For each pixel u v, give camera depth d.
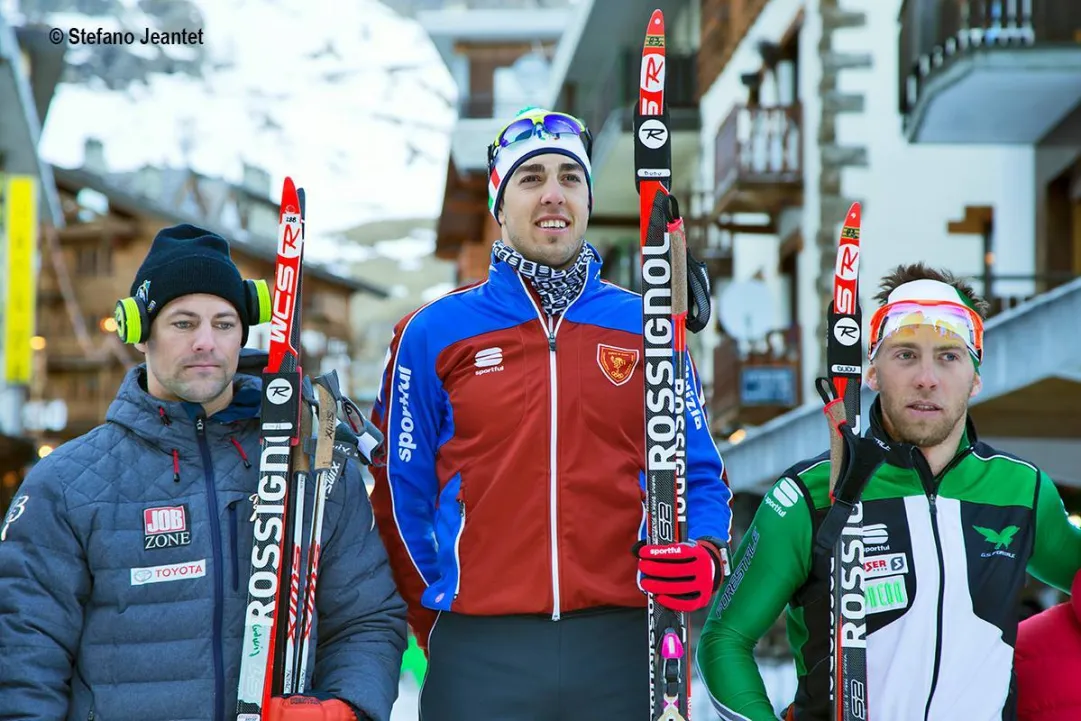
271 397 2.83
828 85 13.90
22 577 2.73
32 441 19.08
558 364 3.17
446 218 30.69
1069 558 3.11
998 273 13.21
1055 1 11.31
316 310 48.22
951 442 3.00
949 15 11.73
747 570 3.04
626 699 3.10
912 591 2.91
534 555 3.08
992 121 12.10
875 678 2.91
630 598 3.10
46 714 2.66
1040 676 3.16
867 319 12.86
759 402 14.64
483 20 27.48
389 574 3.05
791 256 15.62
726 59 18.14
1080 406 7.62
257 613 2.75
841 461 2.91
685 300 2.95
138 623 2.74
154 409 2.86
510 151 3.25
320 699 2.79
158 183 45.25
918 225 13.66
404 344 3.31
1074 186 11.61
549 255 3.18
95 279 43.19
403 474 3.26
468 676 3.11
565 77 23.84
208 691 2.74
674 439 2.93
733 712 2.92
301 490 2.85
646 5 20.42
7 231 20.86
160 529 2.79
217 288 2.86
